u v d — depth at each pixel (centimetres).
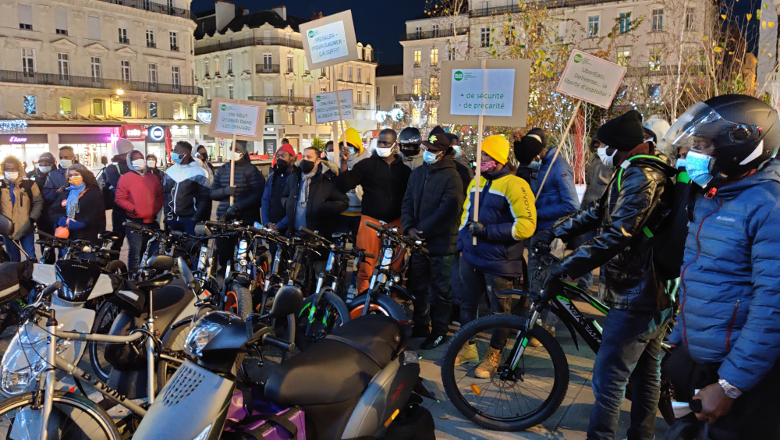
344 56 671
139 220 655
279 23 6194
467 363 382
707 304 208
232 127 655
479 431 348
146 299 324
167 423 226
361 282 532
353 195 722
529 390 360
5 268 368
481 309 586
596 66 488
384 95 7425
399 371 286
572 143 914
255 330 226
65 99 4194
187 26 5088
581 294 333
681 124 218
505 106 453
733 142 194
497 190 417
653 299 276
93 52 4322
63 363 263
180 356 327
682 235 261
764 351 185
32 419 259
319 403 258
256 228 463
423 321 504
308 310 447
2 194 623
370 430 265
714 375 209
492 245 419
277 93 6141
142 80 4709
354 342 286
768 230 190
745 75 952
